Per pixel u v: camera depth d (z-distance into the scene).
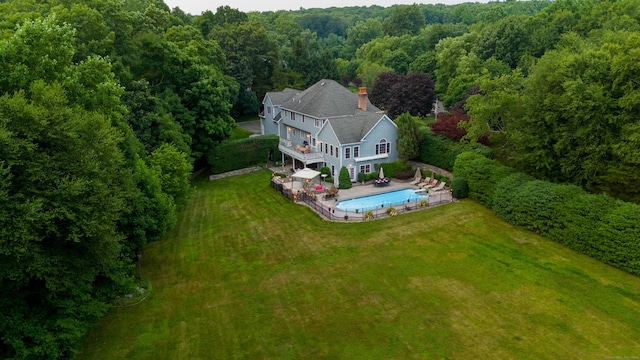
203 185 46.00
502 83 34.66
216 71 60.12
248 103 79.12
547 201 27.72
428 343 18.55
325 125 43.91
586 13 84.75
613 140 26.34
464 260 25.88
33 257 14.34
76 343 17.55
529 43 70.31
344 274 24.86
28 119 15.12
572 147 28.19
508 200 30.48
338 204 36.94
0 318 15.03
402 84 64.94
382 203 36.84
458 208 34.06
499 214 31.47
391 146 44.12
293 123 55.16
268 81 84.06
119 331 19.88
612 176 26.19
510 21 71.69
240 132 67.69
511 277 23.69
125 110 27.19
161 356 18.16
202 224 33.81
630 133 25.28
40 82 17.84
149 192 24.41
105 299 19.61
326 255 27.39
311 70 90.50
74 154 16.00
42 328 15.75
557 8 96.94
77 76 23.00
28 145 14.34
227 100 53.28
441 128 42.44
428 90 64.88
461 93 61.09
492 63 62.53
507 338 18.67
